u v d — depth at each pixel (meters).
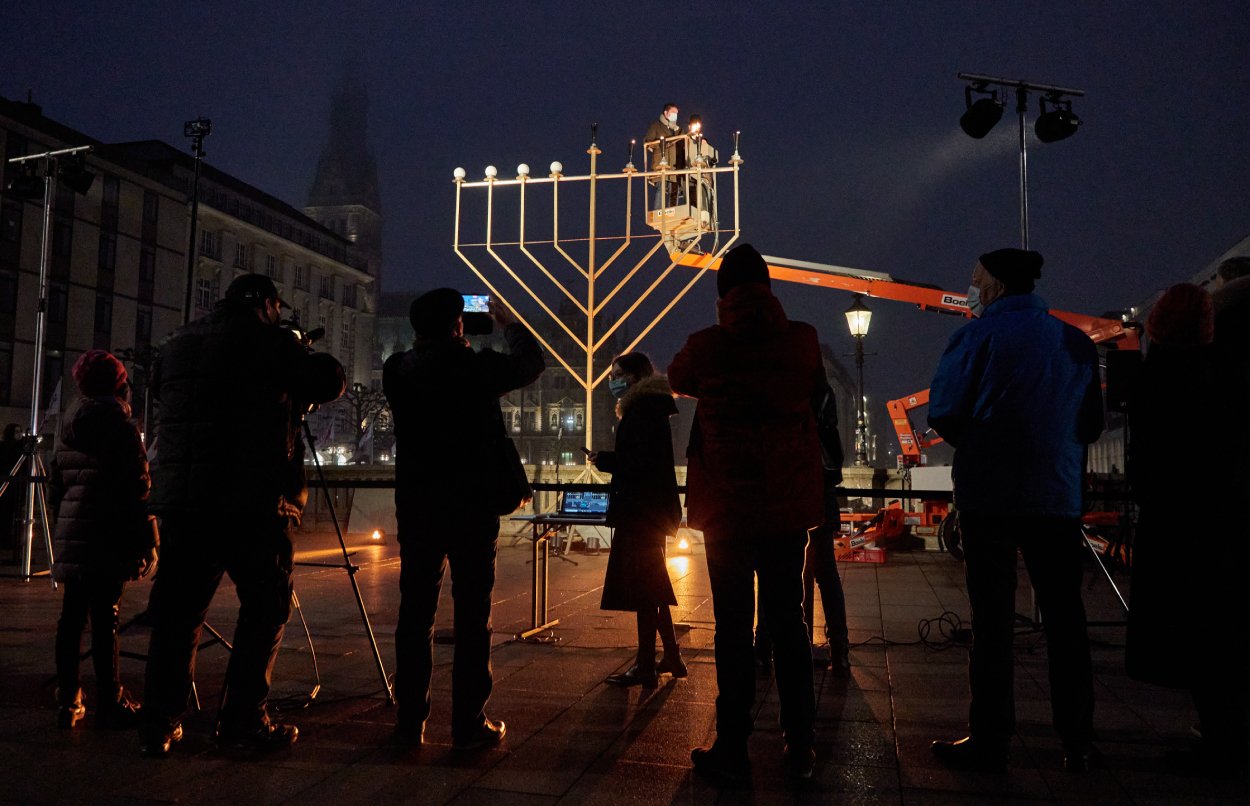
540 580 5.62
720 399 2.97
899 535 12.31
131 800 2.63
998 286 3.13
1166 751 3.15
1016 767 2.97
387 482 4.17
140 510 3.51
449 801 2.64
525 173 11.28
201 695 4.00
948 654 4.93
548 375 75.88
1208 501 2.94
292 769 2.94
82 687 4.05
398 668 3.25
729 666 2.89
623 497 4.21
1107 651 5.07
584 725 3.49
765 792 2.74
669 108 11.06
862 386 13.49
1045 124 7.44
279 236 58.59
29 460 8.56
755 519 2.88
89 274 41.00
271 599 3.19
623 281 11.33
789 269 13.56
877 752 3.15
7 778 2.83
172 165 49.34
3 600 6.87
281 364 3.16
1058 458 2.93
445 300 3.34
